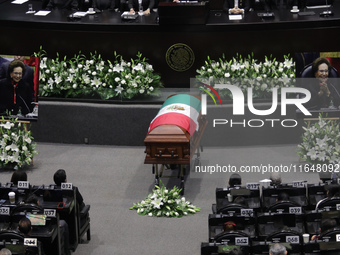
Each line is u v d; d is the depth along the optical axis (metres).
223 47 26.70
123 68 25.25
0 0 31.61
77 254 17.58
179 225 19.20
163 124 20.72
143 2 29.30
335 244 14.49
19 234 14.84
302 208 16.70
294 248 14.57
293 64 24.88
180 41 26.77
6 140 22.73
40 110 25.11
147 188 21.59
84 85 25.47
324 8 28.03
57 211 17.02
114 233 18.80
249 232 16.05
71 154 24.36
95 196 21.09
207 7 27.05
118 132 25.00
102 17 28.03
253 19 26.84
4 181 22.20
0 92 23.91
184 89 25.84
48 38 27.31
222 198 17.86
